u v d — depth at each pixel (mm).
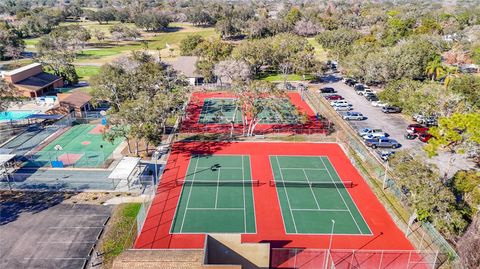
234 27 164750
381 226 38031
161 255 27828
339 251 33938
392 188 43438
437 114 60281
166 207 40969
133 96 68688
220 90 91188
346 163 52344
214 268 26016
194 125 67375
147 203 41656
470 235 29953
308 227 37688
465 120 40969
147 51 137000
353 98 84250
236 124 67938
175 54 133500
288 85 95938
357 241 35562
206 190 44719
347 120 69062
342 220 38969
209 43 116438
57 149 53750
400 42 106312
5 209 40000
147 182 46406
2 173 46531
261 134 62750
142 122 52062
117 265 26984
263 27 158125
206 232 36719
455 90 67812
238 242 29953
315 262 32438
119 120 51625
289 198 43156
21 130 64688
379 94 75000
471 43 115750
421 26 139375
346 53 110438
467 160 51688
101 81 72188
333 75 109812
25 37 178750
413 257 33250
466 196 37531
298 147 57656
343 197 43469
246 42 112375
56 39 134250
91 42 166375
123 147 57250
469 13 182125
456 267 30641
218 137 61281
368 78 89125
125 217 38688
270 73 110562
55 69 97562
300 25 165750
